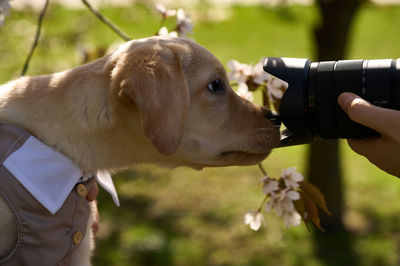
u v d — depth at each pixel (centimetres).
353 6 532
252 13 1334
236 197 660
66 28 781
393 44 1173
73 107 223
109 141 228
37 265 210
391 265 528
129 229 581
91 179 234
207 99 239
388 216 620
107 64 229
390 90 206
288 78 220
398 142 187
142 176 721
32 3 657
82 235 227
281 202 255
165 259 529
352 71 212
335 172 580
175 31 290
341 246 558
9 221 206
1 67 711
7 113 221
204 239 571
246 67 268
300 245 563
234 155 247
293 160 743
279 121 256
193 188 688
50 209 209
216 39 1194
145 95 206
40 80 233
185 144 238
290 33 1257
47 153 215
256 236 577
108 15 686
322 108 215
